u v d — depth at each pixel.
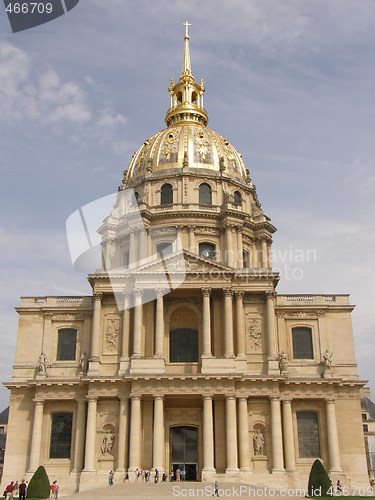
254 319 80.00
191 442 76.19
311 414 77.62
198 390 73.00
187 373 73.94
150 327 79.56
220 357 75.25
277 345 80.81
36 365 80.25
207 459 69.94
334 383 77.69
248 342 78.94
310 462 74.69
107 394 74.56
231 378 73.06
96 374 75.62
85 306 82.25
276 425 73.44
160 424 71.50
